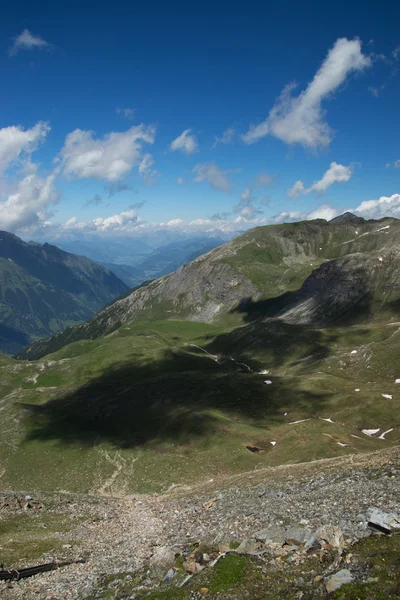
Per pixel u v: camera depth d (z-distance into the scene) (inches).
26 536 1464.1
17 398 7096.5
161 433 4758.9
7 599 943.0
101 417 5698.8
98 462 4146.2
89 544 1374.3
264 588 722.8
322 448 3806.6
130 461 4089.6
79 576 1040.8
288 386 6092.5
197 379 6742.1
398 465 1392.7
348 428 4426.7
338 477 1476.4
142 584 890.7
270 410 5369.1
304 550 832.3
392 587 618.2
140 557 1095.0
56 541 1406.3
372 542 784.9
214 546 1004.6
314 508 1131.9
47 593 954.1
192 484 3430.1
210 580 797.9
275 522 1081.4
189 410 5177.2
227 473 3607.3
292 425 4591.5
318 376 6461.6
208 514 1467.8
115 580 952.3
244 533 1059.3
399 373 6422.2
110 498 2362.2
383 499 1060.5
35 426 5408.5
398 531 800.3
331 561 753.6
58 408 6205.7
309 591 673.0
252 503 1419.8
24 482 3917.3
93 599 874.8
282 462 3698.3
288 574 751.1
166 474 3659.0
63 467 4128.9
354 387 5866.1
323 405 5211.6
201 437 4458.7
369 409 4832.7
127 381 7696.9
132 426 5157.5
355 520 930.7
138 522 1660.9
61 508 1955.0
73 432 5137.8
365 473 1430.9
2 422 5502.0
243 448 4013.3
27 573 1090.7
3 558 1203.9
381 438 4212.6
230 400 5738.2
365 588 633.0
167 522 1534.2
